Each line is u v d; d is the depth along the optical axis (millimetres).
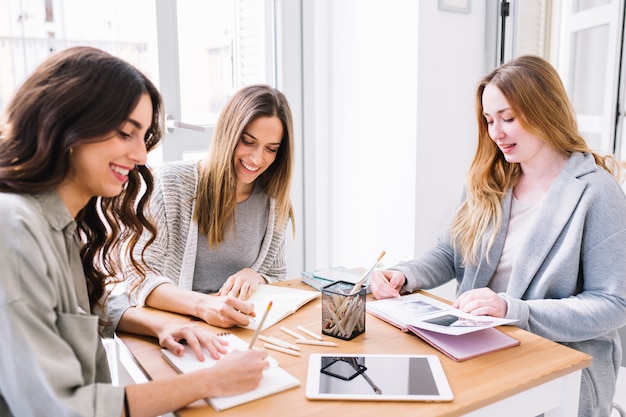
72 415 747
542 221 1329
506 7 2291
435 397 857
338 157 2660
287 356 1027
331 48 2617
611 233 1246
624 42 1987
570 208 1292
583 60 2148
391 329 1172
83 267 1093
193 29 2256
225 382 859
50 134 820
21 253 755
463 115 2348
